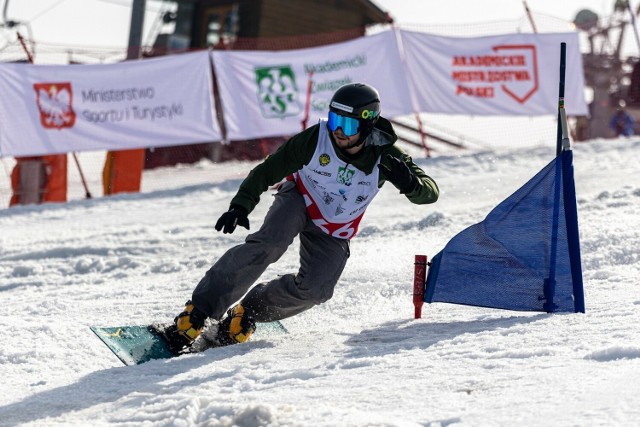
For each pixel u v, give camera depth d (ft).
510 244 27.99
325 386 20.48
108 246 56.95
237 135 93.35
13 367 27.58
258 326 30.12
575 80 95.81
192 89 92.89
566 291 27.02
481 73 94.58
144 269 49.98
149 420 19.20
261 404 17.87
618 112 127.34
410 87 94.43
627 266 33.58
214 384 22.00
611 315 24.82
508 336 23.50
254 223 62.80
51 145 89.20
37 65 88.79
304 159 25.91
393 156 25.99
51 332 32.04
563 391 17.22
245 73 93.45
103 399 22.08
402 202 68.90
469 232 28.60
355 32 152.66
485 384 18.76
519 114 94.89
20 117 88.33
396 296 34.83
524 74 94.94
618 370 18.04
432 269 29.07
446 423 16.56
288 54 93.71
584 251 37.22
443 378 19.77
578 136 136.36
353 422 16.72
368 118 24.98
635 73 137.59
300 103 93.61
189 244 56.85
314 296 27.25
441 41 94.43
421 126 102.06
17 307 39.22
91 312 36.88
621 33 144.15
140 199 88.48
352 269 40.09
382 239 49.16
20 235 68.69
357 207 26.53
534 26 97.91
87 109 90.33
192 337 26.84
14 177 95.81
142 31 108.17
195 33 160.45
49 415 21.25
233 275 26.50
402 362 21.91
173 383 22.81
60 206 87.20
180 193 90.74
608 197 52.03
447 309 30.73
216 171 120.47
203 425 17.78
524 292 27.71
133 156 97.81
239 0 153.58
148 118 91.91
